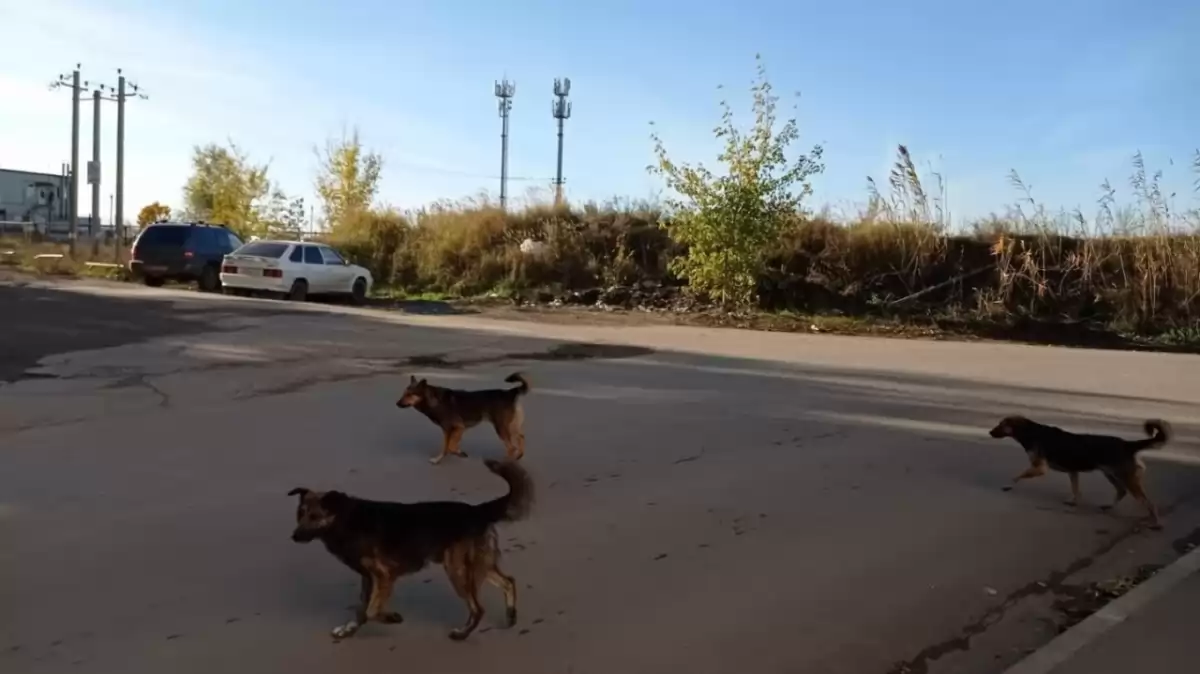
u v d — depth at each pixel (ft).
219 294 85.56
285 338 54.03
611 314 83.10
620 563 19.74
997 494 26.02
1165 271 81.61
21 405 34.47
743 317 81.87
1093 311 82.48
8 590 17.60
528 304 91.15
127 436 29.94
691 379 44.29
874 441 31.96
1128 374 51.90
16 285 83.10
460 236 106.42
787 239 92.17
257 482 24.88
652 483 25.77
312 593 17.87
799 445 30.94
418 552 15.96
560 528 21.85
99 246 141.90
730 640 16.28
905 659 15.90
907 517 23.56
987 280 87.15
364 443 29.68
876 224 92.43
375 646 15.75
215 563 19.17
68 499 23.17
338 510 15.80
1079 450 24.82
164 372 41.98
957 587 19.12
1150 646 16.46
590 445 30.01
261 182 175.22
